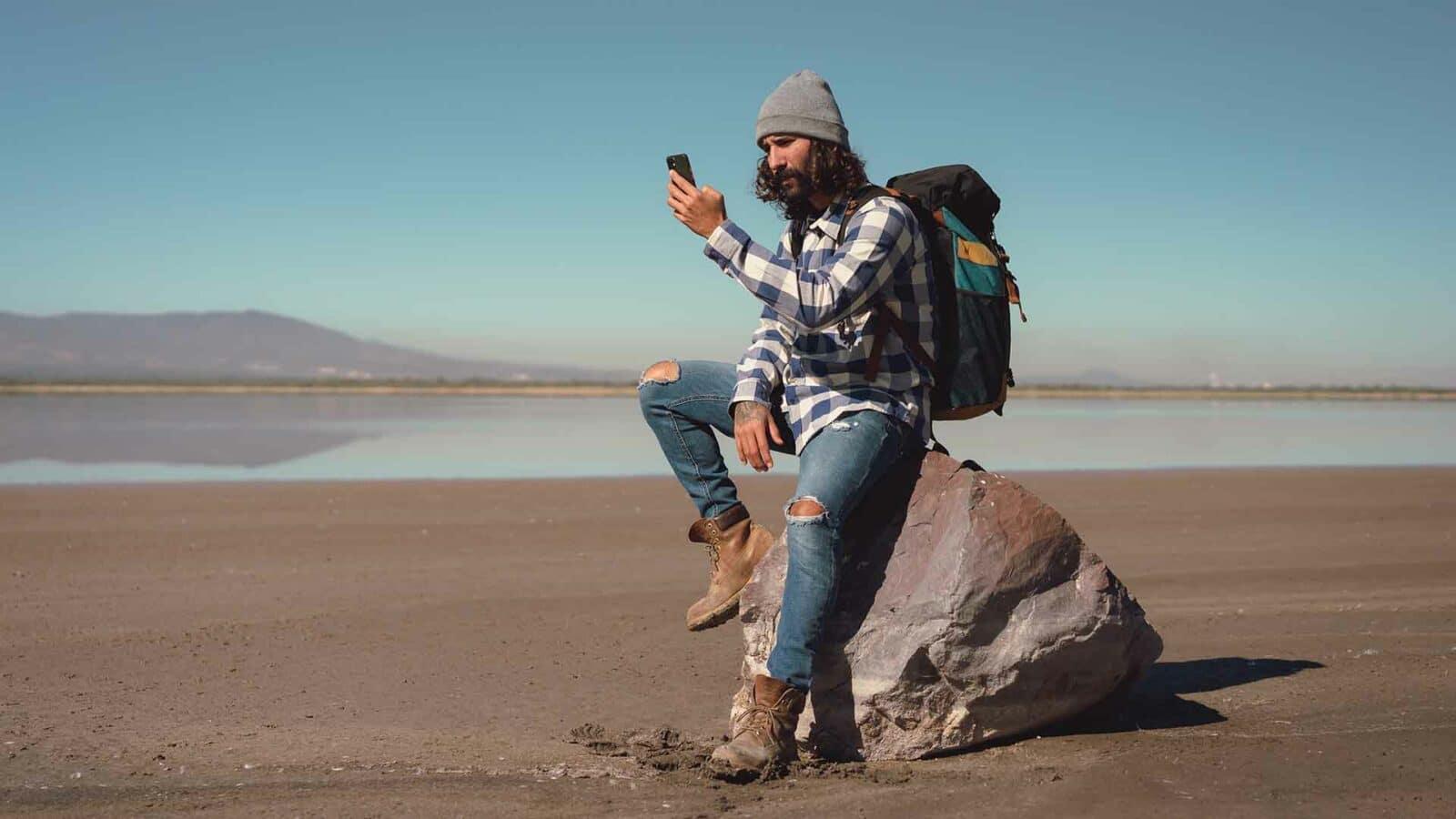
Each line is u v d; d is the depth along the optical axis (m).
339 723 4.25
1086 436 26.12
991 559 3.55
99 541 8.91
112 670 5.15
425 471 15.19
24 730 4.07
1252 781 3.13
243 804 3.12
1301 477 15.05
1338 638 5.62
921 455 3.77
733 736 3.47
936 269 3.54
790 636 3.38
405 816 2.98
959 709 3.56
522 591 7.19
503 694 4.76
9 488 12.25
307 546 8.82
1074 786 3.10
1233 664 5.00
